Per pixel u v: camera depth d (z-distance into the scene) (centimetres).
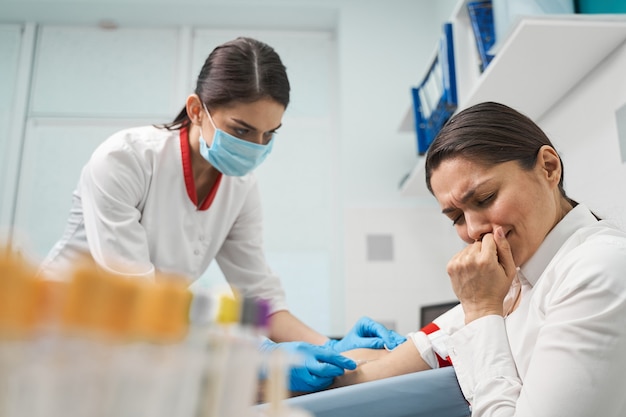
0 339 28
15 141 346
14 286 28
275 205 346
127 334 31
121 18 369
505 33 146
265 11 361
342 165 316
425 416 77
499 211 88
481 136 89
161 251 155
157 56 372
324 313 329
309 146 360
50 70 364
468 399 81
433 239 300
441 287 293
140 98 363
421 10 348
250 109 136
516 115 93
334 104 369
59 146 351
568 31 141
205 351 35
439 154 92
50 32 371
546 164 91
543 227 89
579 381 68
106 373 30
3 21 370
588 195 160
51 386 29
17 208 338
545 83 167
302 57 378
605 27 140
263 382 46
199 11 362
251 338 38
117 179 141
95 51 370
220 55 141
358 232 301
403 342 117
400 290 292
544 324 77
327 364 97
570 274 79
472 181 88
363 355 117
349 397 72
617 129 147
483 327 85
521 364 84
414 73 335
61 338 29
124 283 32
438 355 103
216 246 171
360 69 335
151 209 152
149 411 31
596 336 70
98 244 137
